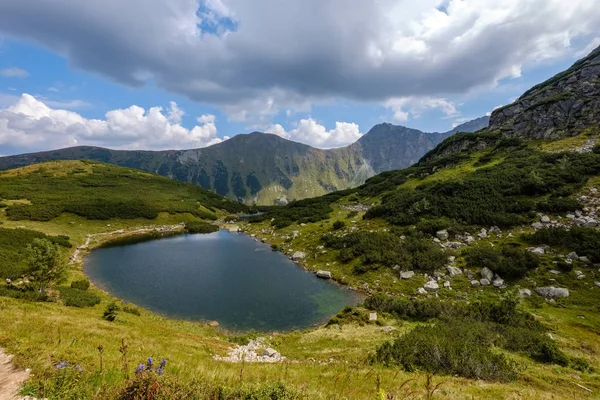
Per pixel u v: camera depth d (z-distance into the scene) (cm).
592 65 9625
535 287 3388
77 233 7681
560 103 8875
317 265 5356
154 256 6212
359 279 4503
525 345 2211
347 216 7838
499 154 8606
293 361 2138
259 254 6475
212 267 5466
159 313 3522
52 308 2547
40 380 741
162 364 712
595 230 3878
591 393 1542
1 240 5188
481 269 3881
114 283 4494
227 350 2339
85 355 1029
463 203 5731
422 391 1309
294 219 9038
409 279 4122
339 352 2316
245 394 809
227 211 13812
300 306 3794
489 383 1565
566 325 2670
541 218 4612
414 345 1977
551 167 6059
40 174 13150
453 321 2602
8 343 1017
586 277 3300
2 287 2991
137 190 13012
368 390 1221
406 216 6038
